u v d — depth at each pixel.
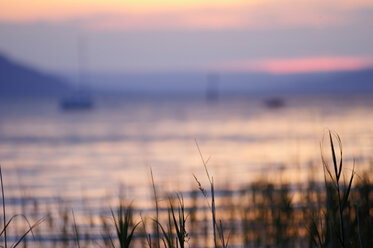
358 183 10.50
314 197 13.95
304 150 48.12
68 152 55.75
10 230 16.08
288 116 123.75
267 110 169.25
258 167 37.72
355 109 151.62
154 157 49.84
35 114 158.62
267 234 13.30
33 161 47.06
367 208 9.13
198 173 35.69
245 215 15.10
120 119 125.62
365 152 40.12
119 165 43.59
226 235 14.35
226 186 23.81
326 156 36.12
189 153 52.97
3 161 46.97
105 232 13.65
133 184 30.11
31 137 75.81
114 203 22.42
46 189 29.44
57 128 94.44
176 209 9.84
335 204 8.23
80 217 18.11
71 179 34.66
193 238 13.66
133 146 61.84
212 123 103.94
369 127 72.81
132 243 10.87
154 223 9.29
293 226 12.81
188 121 113.06
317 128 77.50
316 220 9.12
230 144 61.97
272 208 15.18
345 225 8.38
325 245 7.64
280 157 44.66
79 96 190.25
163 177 34.06
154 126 97.88
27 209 20.61
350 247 7.64
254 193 17.09
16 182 32.41
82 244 14.13
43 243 14.50
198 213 17.17
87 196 25.61
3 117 139.75
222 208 17.88
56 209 20.52
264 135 72.94
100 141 69.00
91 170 40.19
